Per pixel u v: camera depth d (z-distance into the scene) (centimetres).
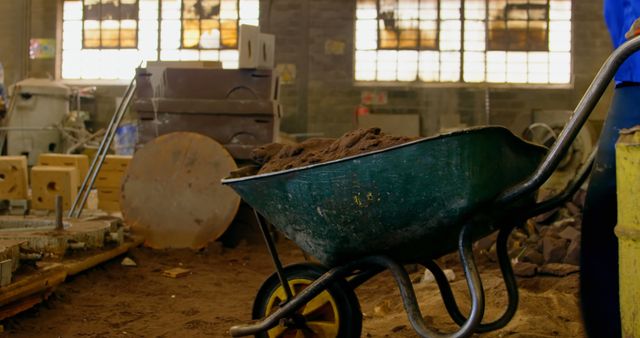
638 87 302
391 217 271
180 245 727
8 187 778
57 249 532
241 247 765
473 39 1702
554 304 419
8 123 1563
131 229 735
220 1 1748
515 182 277
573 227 618
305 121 1711
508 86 1688
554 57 1688
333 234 285
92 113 1750
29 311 427
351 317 316
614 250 295
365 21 1720
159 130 779
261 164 346
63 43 1797
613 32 329
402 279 279
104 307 467
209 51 1758
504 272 321
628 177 224
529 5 1689
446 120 1688
